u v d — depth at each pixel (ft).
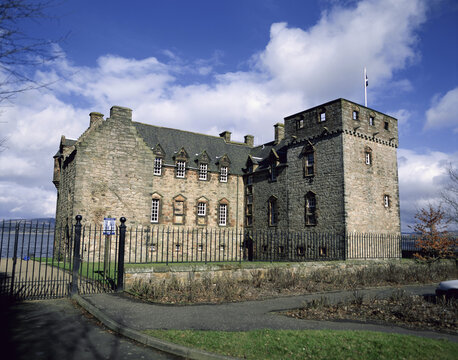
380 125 99.91
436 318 31.78
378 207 95.20
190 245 113.70
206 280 43.47
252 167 123.95
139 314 30.25
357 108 93.91
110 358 20.89
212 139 138.51
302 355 20.56
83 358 20.79
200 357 20.62
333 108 92.32
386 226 96.27
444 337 26.30
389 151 102.06
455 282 40.32
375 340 23.04
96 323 28.73
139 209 97.55
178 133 129.80
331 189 90.68
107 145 94.38
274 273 49.80
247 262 50.57
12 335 24.81
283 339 23.13
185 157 116.88
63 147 115.03
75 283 38.83
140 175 98.68
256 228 118.93
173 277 42.78
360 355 20.59
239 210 126.21
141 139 100.07
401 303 37.83
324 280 52.70
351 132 90.94
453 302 37.65
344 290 46.83
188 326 26.84
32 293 39.22
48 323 28.17
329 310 34.27
